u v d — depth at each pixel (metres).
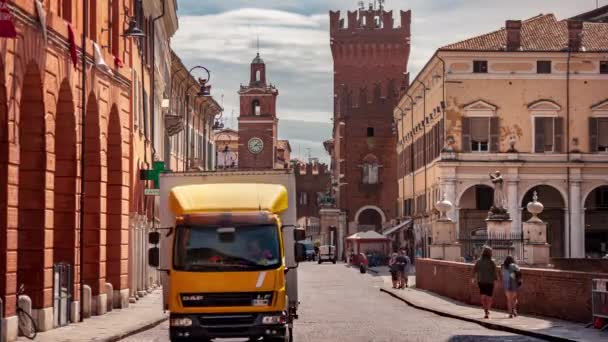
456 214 79.62
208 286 23.41
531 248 55.44
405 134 107.25
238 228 23.81
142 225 49.91
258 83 167.00
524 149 80.06
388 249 109.00
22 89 27.30
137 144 47.34
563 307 33.34
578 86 80.25
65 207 31.92
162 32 63.44
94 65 33.97
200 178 26.53
